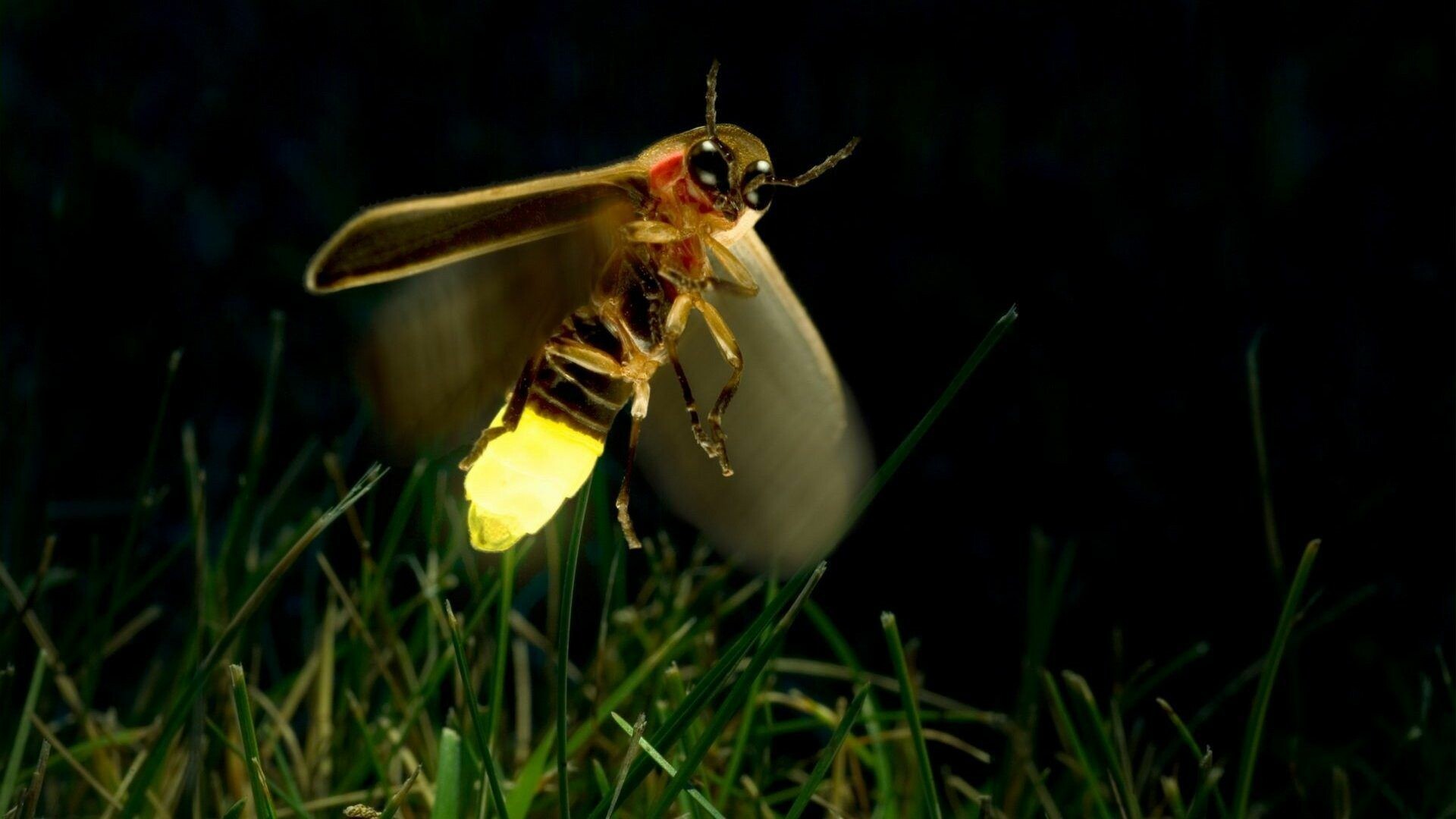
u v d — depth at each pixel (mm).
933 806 100
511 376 98
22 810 99
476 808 106
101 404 170
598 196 99
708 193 100
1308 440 156
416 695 116
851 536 155
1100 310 176
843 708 118
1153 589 144
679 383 99
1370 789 123
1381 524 146
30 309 180
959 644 141
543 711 130
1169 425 161
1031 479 158
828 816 119
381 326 96
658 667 115
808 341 104
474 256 96
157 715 117
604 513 125
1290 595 103
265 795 99
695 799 100
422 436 97
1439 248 174
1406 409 157
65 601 141
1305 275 175
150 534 150
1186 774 127
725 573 124
